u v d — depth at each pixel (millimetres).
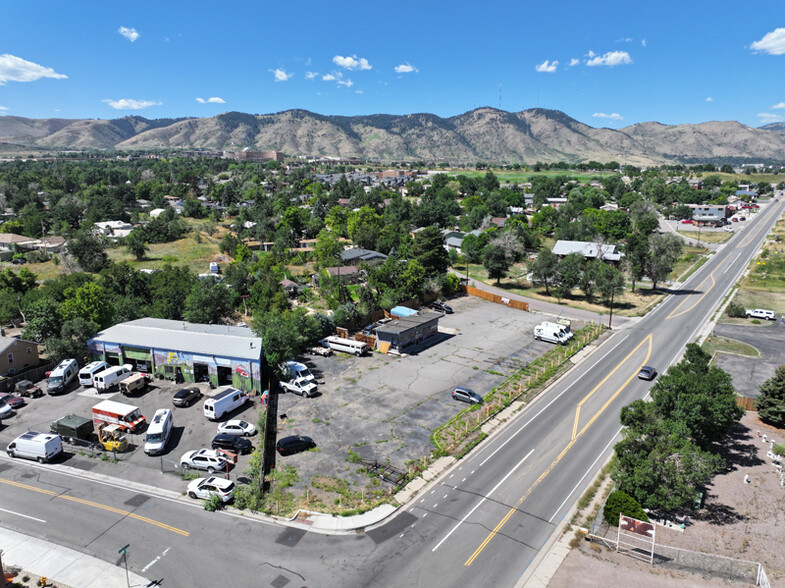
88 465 38969
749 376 57281
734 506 34688
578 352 66312
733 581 27672
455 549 29812
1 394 49625
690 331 74562
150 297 80875
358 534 31078
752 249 136875
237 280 87812
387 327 66562
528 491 35906
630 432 34094
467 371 58531
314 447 40969
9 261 117688
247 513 33188
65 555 28938
